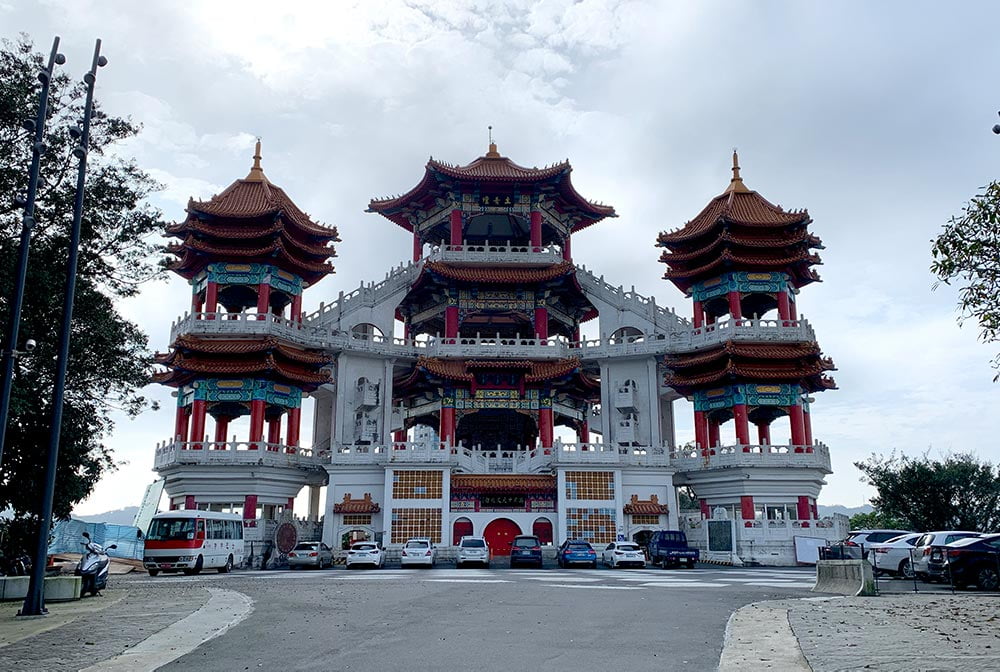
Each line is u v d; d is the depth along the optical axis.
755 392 64.69
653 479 60.66
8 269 28.89
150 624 20.75
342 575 41.56
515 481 59.91
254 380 63.16
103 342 32.69
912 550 30.48
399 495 58.34
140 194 33.50
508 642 17.45
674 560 50.44
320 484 67.50
